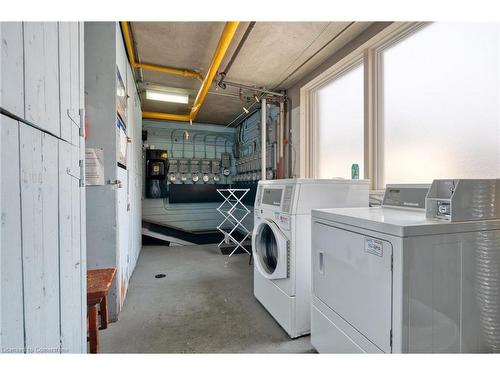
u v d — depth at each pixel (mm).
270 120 4176
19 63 599
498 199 1104
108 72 2016
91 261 2000
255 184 4742
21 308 603
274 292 2008
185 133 5219
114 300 2018
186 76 3201
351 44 2486
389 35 2146
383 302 1012
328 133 3094
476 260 1052
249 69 3115
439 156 1821
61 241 872
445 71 1774
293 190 1846
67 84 949
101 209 2016
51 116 792
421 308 957
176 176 5535
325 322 1414
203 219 5695
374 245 1062
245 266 3439
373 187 2312
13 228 570
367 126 2340
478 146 1583
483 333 1070
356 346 1167
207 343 1719
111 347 1661
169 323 1972
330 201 1915
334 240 1335
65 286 908
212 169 5781
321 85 3166
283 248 1826
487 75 1533
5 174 539
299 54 2764
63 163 898
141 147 4488
